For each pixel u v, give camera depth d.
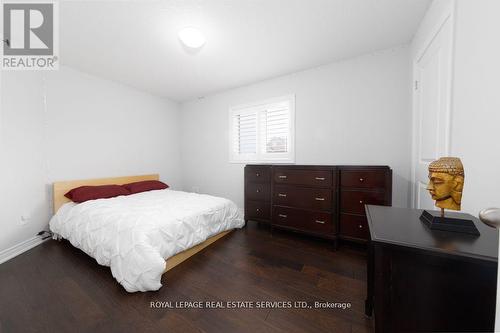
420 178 1.87
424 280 0.73
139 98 3.57
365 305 1.29
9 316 1.26
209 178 3.95
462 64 1.13
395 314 0.77
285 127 3.06
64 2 1.57
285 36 2.07
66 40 2.07
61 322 1.22
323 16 1.78
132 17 1.76
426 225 0.90
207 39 2.11
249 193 2.89
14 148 2.10
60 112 2.58
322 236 2.28
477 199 0.99
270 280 1.64
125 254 1.53
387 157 2.35
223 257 2.03
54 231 2.31
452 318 0.70
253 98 3.32
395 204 2.30
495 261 0.61
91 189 2.58
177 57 2.46
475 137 1.01
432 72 1.57
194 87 3.48
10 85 2.06
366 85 2.44
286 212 2.52
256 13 1.74
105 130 3.09
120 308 1.33
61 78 2.59
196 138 4.10
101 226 1.80
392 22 1.86
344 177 2.18
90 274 1.72
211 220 2.28
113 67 2.71
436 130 1.49
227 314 1.29
